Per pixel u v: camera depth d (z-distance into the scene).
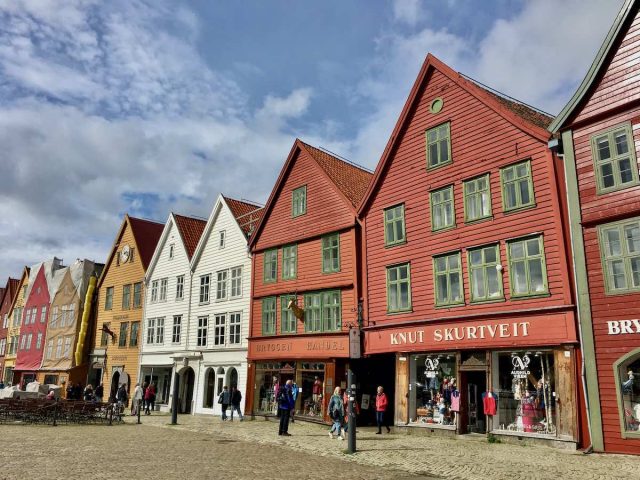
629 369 15.91
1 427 22.84
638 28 16.95
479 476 12.30
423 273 22.16
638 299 15.77
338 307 25.86
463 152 21.59
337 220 26.78
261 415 28.78
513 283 19.02
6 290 63.94
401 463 14.14
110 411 25.73
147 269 41.75
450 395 20.48
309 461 14.41
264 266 30.91
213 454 15.48
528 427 18.02
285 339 28.11
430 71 23.62
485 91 21.23
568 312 17.27
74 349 46.16
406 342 22.19
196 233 40.59
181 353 36.25
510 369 18.88
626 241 16.28
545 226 18.45
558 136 18.67
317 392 26.20
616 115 17.08
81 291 47.62
